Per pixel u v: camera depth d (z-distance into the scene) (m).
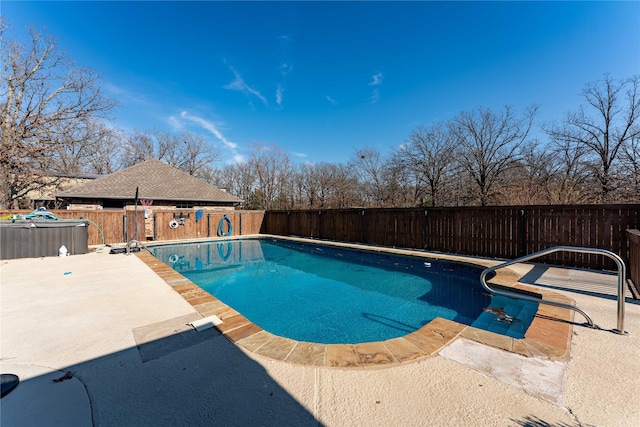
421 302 5.41
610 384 2.06
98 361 2.43
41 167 15.30
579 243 6.15
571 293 4.32
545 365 2.34
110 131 21.72
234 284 6.97
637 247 4.32
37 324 3.24
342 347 2.72
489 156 19.19
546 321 3.27
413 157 21.77
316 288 6.55
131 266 6.74
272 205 31.70
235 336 2.95
